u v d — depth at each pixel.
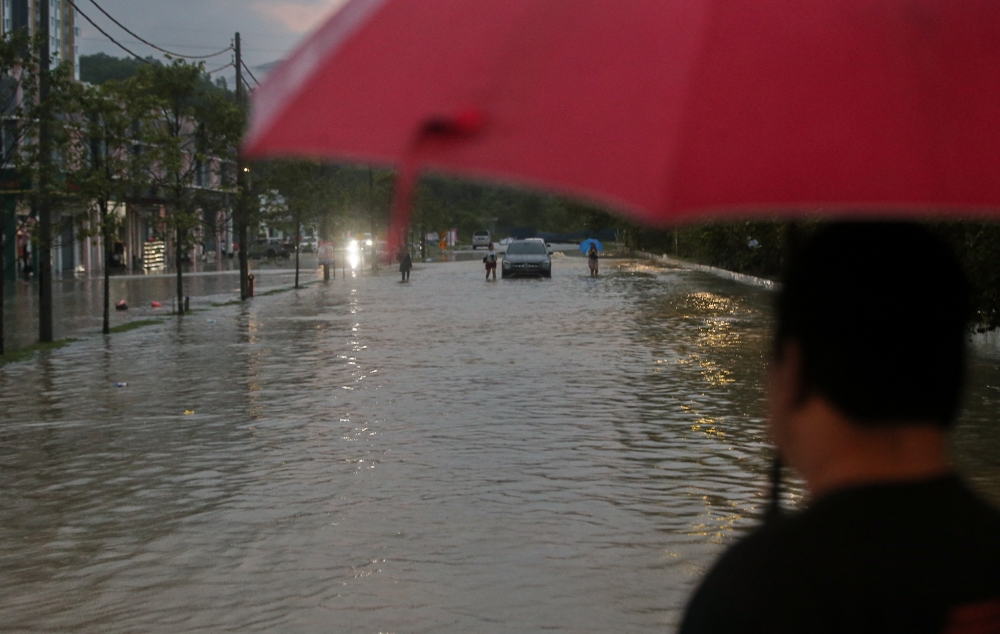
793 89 1.32
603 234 114.06
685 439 11.91
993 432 12.10
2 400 15.27
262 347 22.06
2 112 22.50
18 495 9.71
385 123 1.41
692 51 1.34
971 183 1.29
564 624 6.35
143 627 6.41
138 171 25.75
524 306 33.50
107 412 14.16
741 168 1.26
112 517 8.91
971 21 1.38
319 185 44.53
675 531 8.26
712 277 51.06
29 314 31.84
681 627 1.47
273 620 6.48
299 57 1.58
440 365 18.67
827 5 1.38
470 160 1.34
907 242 1.51
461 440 11.89
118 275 57.97
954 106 1.33
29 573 7.46
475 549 7.82
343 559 7.63
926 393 1.49
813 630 1.38
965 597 1.39
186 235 31.30
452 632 6.25
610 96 1.34
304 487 9.80
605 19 1.41
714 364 18.67
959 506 1.47
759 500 9.16
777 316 1.64
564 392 15.47
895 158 1.29
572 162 1.30
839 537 1.43
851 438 1.52
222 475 10.36
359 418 13.40
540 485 9.77
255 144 1.46
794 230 1.72
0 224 21.41
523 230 116.31
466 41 1.46
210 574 7.37
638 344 22.06
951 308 1.50
